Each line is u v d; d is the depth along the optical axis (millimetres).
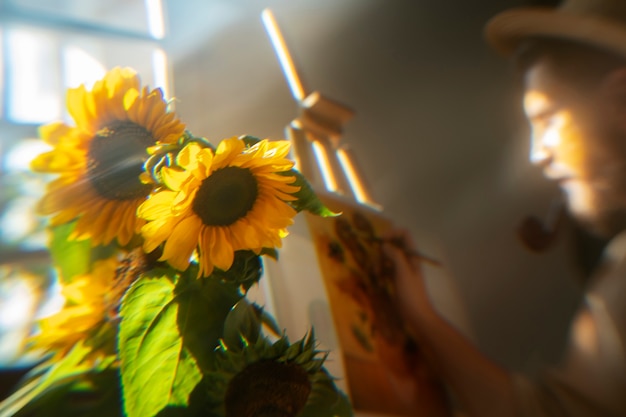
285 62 1514
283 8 2182
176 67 1825
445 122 2494
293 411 743
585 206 1661
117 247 916
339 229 1371
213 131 1799
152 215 740
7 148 1586
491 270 2320
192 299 815
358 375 1216
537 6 2531
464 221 2354
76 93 854
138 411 763
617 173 1562
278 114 1956
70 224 925
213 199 757
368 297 1347
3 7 1703
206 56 1889
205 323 808
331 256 1310
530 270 2348
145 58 1858
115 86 856
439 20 2666
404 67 2496
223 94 1867
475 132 2555
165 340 793
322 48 2275
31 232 1258
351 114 1511
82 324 901
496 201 2459
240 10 2021
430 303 1492
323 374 797
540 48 1648
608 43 1505
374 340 1302
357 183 1568
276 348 754
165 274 820
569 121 1596
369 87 2359
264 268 1176
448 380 1443
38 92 1729
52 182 862
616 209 1601
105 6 1861
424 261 1568
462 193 2410
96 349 893
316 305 1216
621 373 1307
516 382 1394
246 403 735
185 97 1794
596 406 1311
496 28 1722
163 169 726
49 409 868
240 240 768
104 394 878
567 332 2230
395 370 1315
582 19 1534
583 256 1859
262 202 778
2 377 1271
